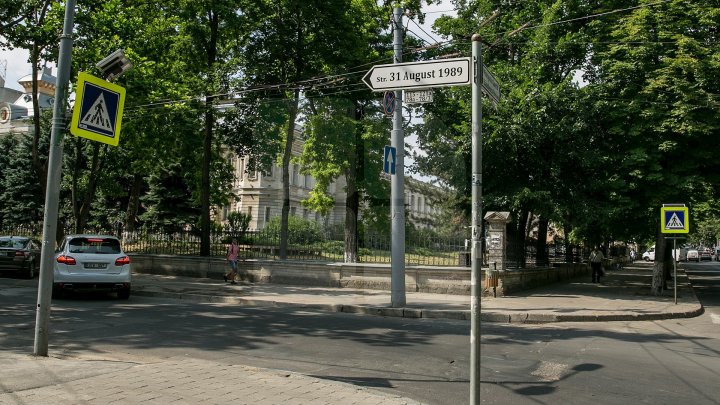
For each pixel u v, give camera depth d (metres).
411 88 6.17
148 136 23.47
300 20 21.42
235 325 10.62
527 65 20.80
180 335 9.28
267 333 9.77
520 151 19.36
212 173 28.64
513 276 18.64
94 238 14.79
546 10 20.47
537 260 22.88
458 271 17.27
